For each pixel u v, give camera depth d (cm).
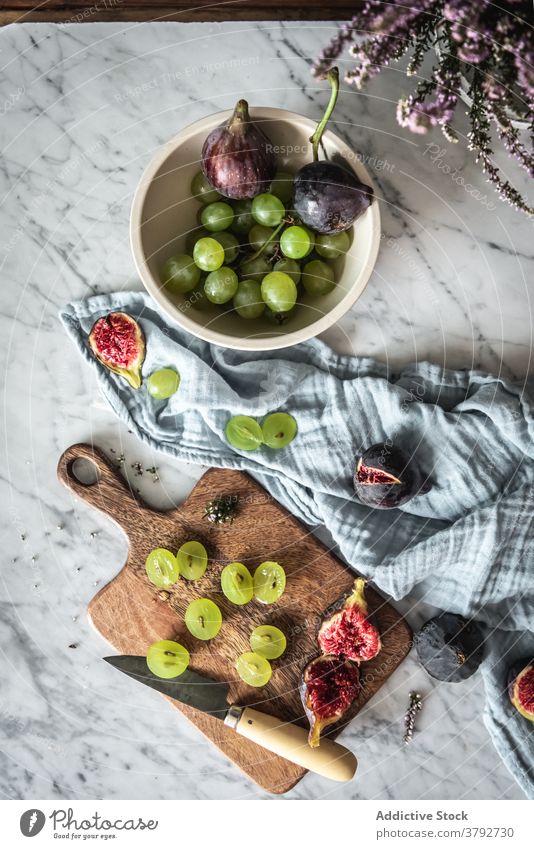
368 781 130
